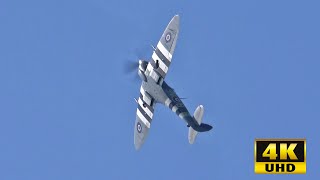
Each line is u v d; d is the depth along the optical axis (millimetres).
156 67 147125
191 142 150375
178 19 144875
